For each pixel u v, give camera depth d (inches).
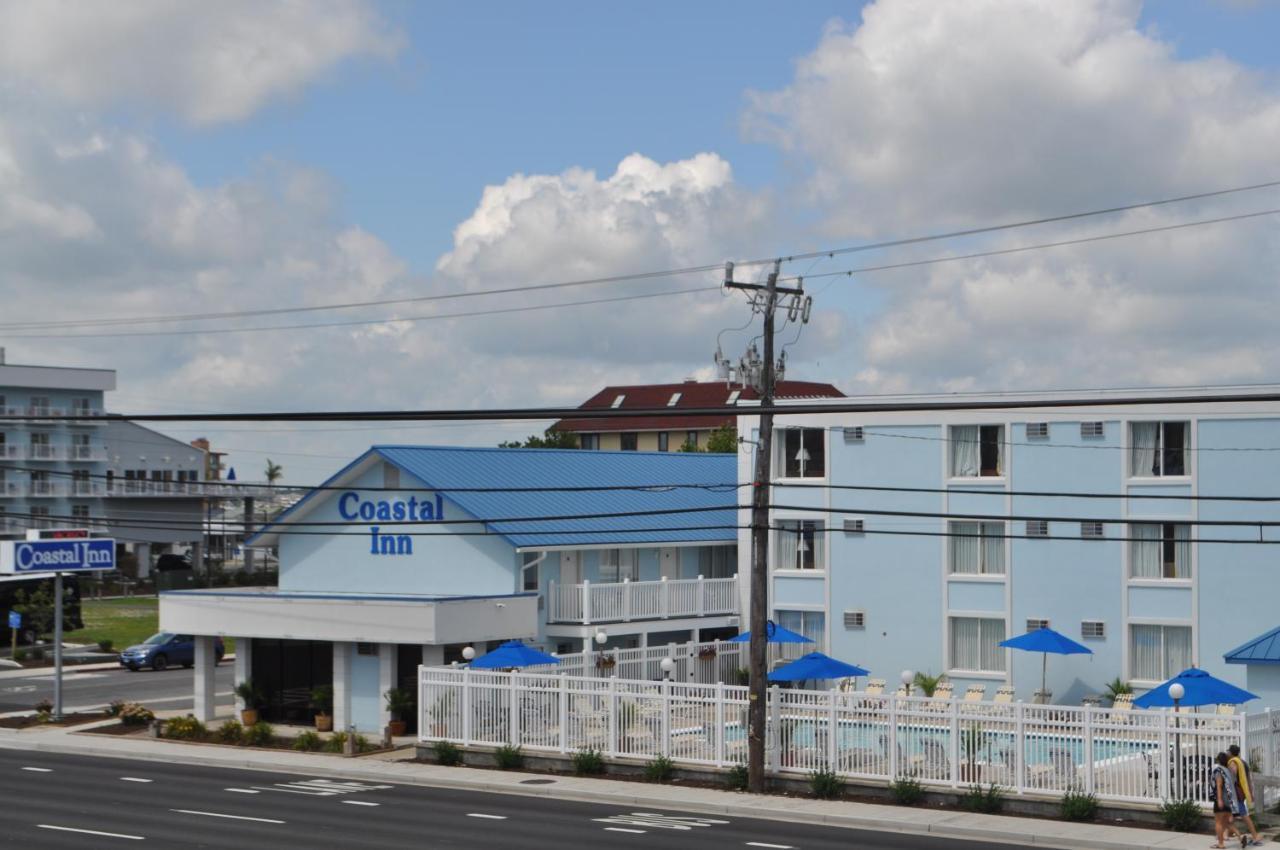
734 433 4325.8
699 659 1780.3
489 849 1003.9
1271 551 1627.7
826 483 1881.2
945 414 1806.1
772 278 1273.4
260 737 1595.7
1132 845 1032.2
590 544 1797.5
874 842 1050.1
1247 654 1454.2
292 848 1003.9
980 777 1191.6
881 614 1844.2
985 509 1784.0
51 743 1624.0
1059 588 1736.0
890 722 1234.0
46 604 2819.9
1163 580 1679.4
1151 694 1268.5
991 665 1779.0
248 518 4389.8
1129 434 1700.3
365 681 1684.3
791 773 1274.6
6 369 4473.4
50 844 1019.3
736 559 2103.8
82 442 4667.8
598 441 4837.6
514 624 1696.6
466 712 1448.1
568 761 1379.2
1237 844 1028.5
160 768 1456.7
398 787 1327.5
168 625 1776.6
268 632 1701.5
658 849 1007.6
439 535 1771.7
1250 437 1638.8
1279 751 1147.9
